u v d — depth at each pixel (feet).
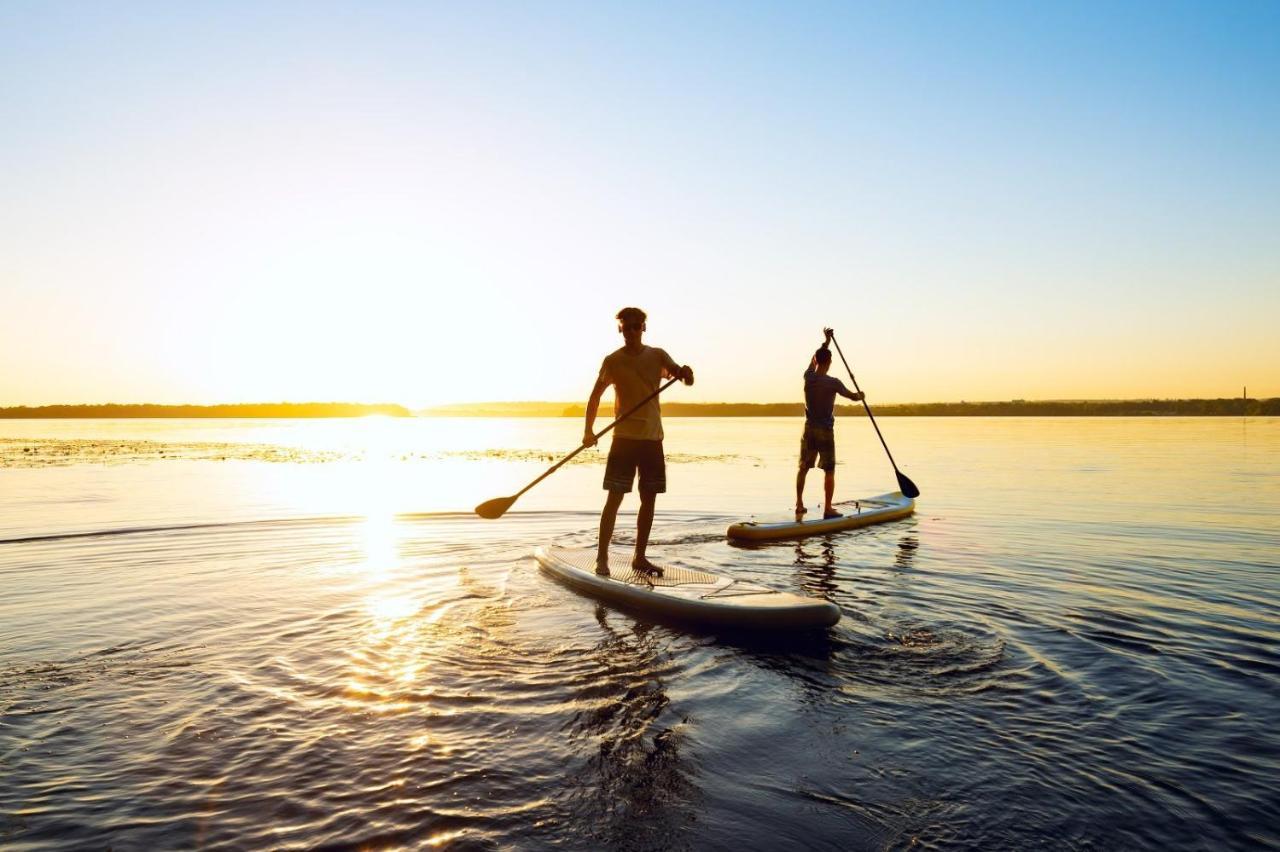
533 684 11.82
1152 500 35.17
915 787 8.61
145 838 7.51
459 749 9.52
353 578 19.35
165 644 13.61
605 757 9.35
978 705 10.91
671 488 43.47
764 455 75.25
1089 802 8.22
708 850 7.40
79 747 9.48
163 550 23.41
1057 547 23.34
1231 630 14.24
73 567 20.62
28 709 10.64
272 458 73.20
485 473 56.39
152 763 9.09
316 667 12.45
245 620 15.23
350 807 8.12
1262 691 11.27
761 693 11.50
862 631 14.52
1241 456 65.05
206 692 11.33
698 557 22.16
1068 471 51.42
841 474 51.06
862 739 9.86
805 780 8.80
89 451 80.84
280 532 27.09
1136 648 13.24
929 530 27.22
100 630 14.44
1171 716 10.41
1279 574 19.21
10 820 7.80
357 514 32.01
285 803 8.19
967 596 17.08
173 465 62.39
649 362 19.24
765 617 14.65
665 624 15.33
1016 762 9.16
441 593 17.75
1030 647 13.42
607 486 19.03
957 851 7.39
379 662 12.73
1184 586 17.90
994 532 26.53
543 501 37.60
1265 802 8.17
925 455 69.00
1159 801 8.21
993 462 60.18
